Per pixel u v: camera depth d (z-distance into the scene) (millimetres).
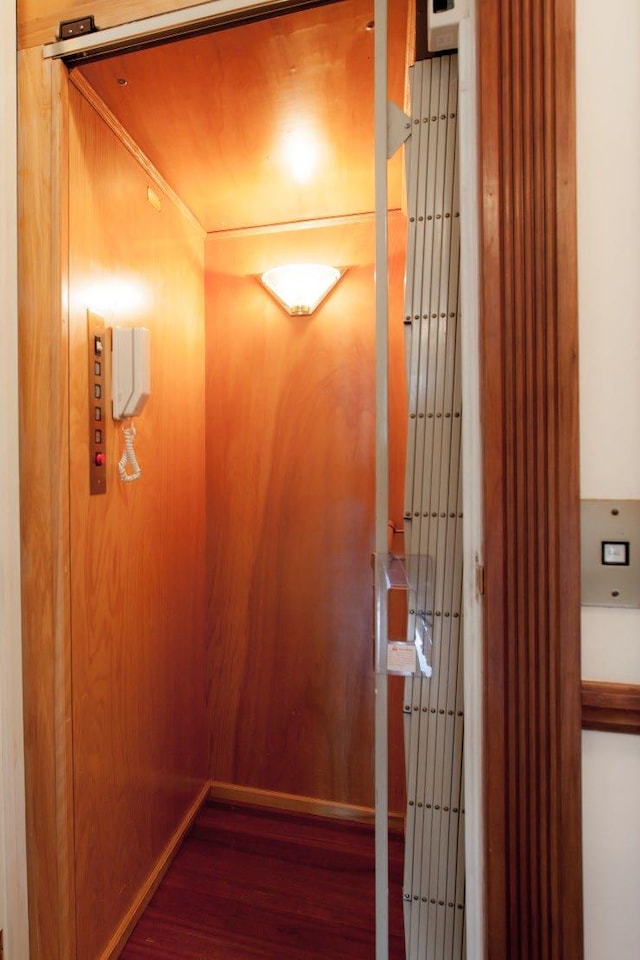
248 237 1714
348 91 1084
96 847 1099
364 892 1367
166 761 1469
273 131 1226
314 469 1680
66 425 967
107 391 1149
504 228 603
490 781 617
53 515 938
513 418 605
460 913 687
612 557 603
